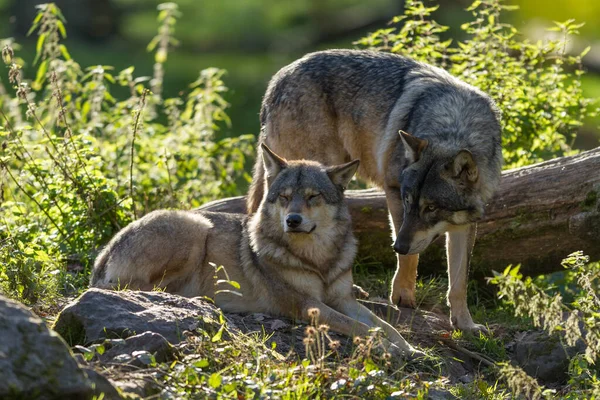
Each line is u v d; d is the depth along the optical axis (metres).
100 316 8.79
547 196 12.84
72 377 6.42
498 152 11.90
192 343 8.52
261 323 10.94
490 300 13.68
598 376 10.32
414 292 12.66
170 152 16.95
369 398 8.08
